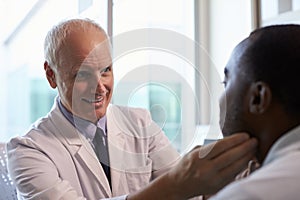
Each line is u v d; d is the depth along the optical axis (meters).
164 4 1.98
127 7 1.68
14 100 2.66
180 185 0.79
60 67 1.14
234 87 0.72
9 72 2.71
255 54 0.68
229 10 2.38
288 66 0.65
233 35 2.35
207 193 0.79
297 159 0.57
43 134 1.23
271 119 0.67
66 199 1.09
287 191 0.52
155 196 0.82
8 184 1.34
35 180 1.12
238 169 0.75
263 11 2.26
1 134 1.79
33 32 2.22
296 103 0.65
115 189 1.20
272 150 0.63
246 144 0.71
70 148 1.21
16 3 2.27
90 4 1.70
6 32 2.50
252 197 0.52
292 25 0.71
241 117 0.71
